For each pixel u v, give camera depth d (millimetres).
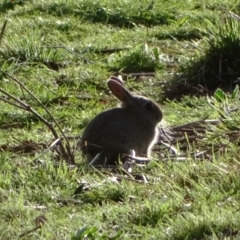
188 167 9875
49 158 10773
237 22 16219
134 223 8508
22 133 12781
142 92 15039
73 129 13094
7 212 8836
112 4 21266
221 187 9172
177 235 7988
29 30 18609
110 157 11180
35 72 16109
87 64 16781
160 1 21797
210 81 15438
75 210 9023
